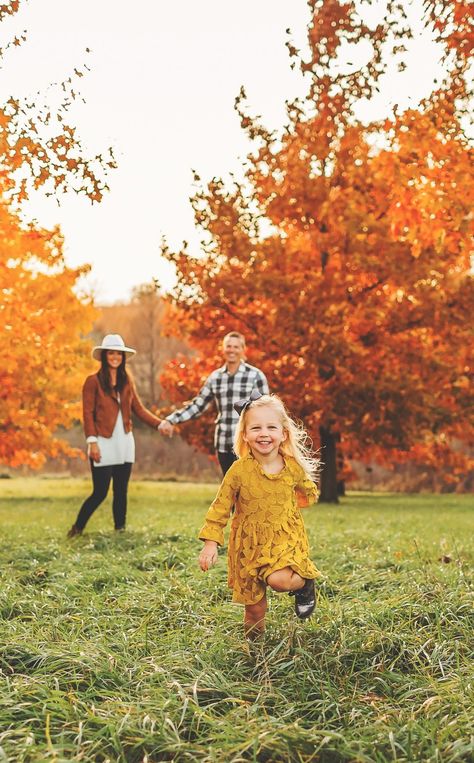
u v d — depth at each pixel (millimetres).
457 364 20328
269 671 3746
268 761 2854
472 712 3219
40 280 21062
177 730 3078
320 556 7094
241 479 4301
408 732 2979
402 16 7859
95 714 3156
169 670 3693
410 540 8633
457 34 7484
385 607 4773
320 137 18391
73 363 21703
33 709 3170
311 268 20688
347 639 4148
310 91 8492
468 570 6156
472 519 13062
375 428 19875
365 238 19250
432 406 20031
